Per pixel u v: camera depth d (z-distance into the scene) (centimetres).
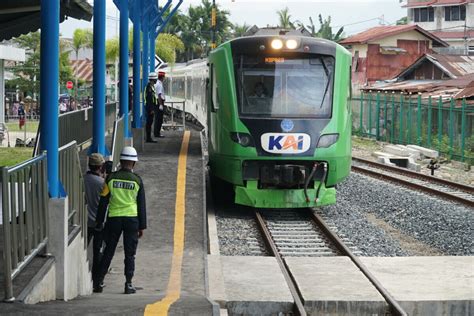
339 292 988
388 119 3866
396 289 1018
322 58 1667
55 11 843
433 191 2008
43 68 840
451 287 1030
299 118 1617
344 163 1655
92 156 1041
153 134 2552
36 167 755
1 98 3466
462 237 1429
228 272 1104
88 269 955
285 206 1612
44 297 739
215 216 1664
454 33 6562
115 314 681
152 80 2241
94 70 1381
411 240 1446
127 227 920
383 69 5772
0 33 1367
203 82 3266
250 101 1631
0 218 923
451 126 3062
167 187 1569
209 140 1780
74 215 920
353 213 1714
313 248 1340
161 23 3394
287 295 977
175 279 996
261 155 1602
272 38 1652
